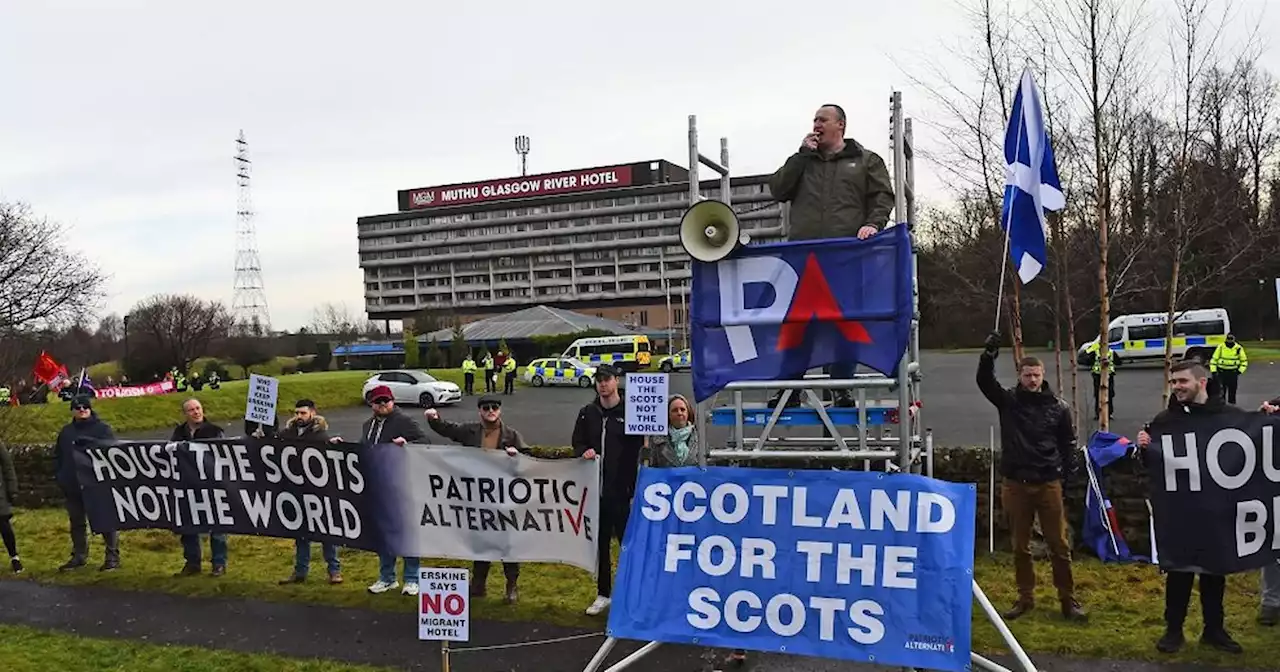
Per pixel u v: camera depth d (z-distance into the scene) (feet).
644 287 407.23
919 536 14.60
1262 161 55.98
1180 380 19.10
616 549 29.60
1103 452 26.32
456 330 223.30
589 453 22.56
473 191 441.68
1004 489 22.07
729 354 17.30
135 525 27.71
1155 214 33.19
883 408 17.70
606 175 420.36
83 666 19.58
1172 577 19.15
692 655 19.71
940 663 13.85
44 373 87.56
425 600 16.12
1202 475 18.76
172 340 198.70
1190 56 30.42
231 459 26.23
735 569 15.39
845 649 14.42
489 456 23.36
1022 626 20.84
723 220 17.08
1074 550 27.84
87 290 92.22
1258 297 164.45
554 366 131.13
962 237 38.70
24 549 32.63
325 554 26.40
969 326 210.79
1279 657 18.47
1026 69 19.16
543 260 425.28
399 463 24.18
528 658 19.74
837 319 16.58
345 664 19.47
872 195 18.63
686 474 16.19
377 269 456.45
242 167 368.27
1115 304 42.86
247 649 20.65
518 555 23.38
